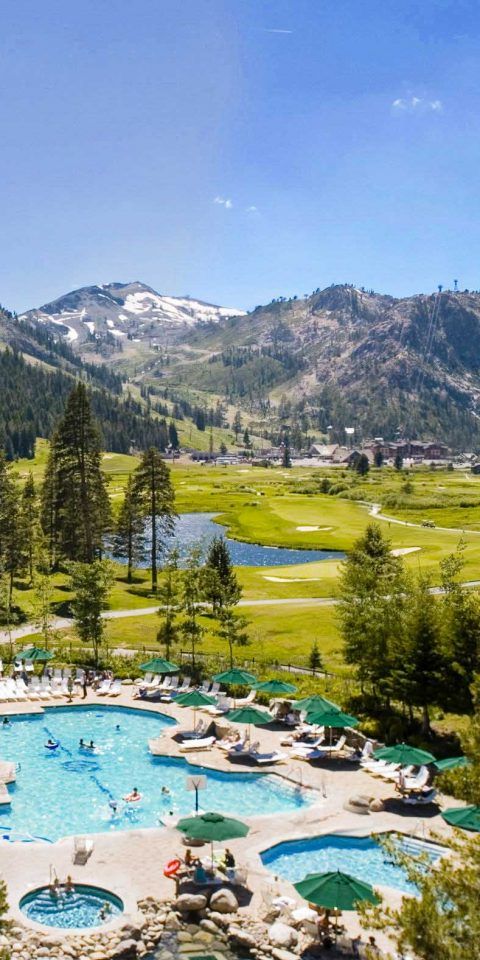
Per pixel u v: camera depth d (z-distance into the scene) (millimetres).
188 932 21844
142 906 22875
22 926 21547
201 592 56219
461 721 41969
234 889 24156
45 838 28719
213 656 56094
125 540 100438
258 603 75062
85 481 86250
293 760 37156
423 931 14180
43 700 46969
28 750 38844
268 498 199250
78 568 56375
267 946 21031
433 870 15766
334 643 59094
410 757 31250
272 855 27203
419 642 38844
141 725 43125
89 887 24047
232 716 37531
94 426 86250
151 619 69562
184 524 159000
